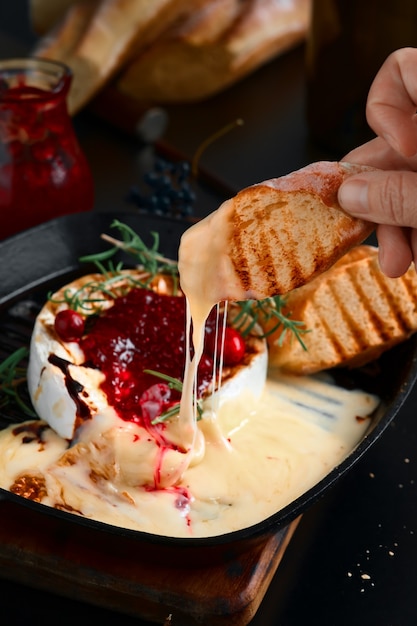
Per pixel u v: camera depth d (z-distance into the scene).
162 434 0.64
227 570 0.62
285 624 0.62
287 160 0.98
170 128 1.01
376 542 0.66
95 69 0.95
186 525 0.62
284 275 0.59
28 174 0.79
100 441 0.64
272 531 0.59
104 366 0.67
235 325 0.71
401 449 0.71
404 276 0.70
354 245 0.60
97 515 0.62
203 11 1.03
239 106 1.05
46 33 1.07
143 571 0.61
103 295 0.72
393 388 0.70
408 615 0.63
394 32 0.88
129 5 0.97
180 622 0.61
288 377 0.71
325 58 0.93
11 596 0.63
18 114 0.77
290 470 0.65
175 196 0.86
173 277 0.73
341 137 0.97
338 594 0.63
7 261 0.75
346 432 0.68
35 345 0.68
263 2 1.05
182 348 0.68
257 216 0.58
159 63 1.01
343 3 0.89
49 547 0.62
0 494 0.59
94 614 0.62
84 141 0.98
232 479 0.64
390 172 0.58
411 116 0.61
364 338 0.70
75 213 0.78
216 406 0.66
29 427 0.67
